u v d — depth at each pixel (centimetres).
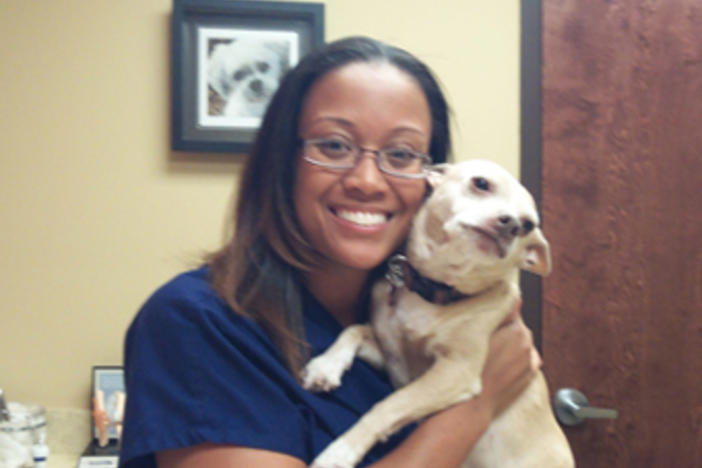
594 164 167
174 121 157
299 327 89
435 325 97
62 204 158
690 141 169
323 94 88
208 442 74
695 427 168
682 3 168
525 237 103
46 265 157
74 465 149
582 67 167
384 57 90
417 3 165
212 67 159
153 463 78
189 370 77
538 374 113
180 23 157
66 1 158
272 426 77
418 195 92
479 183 100
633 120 168
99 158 158
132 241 159
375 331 103
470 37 166
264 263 90
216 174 161
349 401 90
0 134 157
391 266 103
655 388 167
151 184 159
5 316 156
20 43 157
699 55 168
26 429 146
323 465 80
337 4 164
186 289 84
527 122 167
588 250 167
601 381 166
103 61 159
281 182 91
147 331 81
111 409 153
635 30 168
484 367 97
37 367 157
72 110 158
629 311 167
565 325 166
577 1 167
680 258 168
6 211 157
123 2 159
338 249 87
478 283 99
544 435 108
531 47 167
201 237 160
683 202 168
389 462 80
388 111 86
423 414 89
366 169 85
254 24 161
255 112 160
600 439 166
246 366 79
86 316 158
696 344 168
